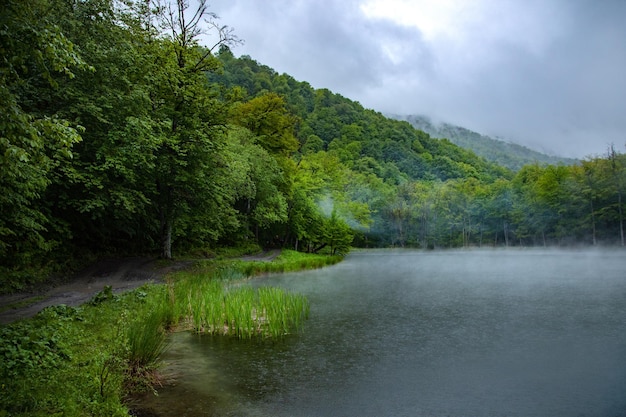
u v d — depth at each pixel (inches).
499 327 479.5
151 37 874.1
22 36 246.2
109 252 891.4
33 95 593.9
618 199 2564.0
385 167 5216.5
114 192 700.0
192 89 911.0
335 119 6166.3
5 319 385.7
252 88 4697.3
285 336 438.3
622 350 388.8
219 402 265.0
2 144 215.0
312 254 2058.3
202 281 681.6
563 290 782.5
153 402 262.5
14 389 216.8
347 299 686.5
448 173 5546.3
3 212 448.1
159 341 346.6
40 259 633.6
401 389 294.4
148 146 701.9
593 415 255.8
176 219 984.3
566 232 2851.9
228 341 414.0
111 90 671.8
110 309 435.2
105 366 261.6
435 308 601.6
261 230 1999.3
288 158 2182.6
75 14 642.2
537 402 274.5
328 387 295.4
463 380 312.2
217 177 975.6
